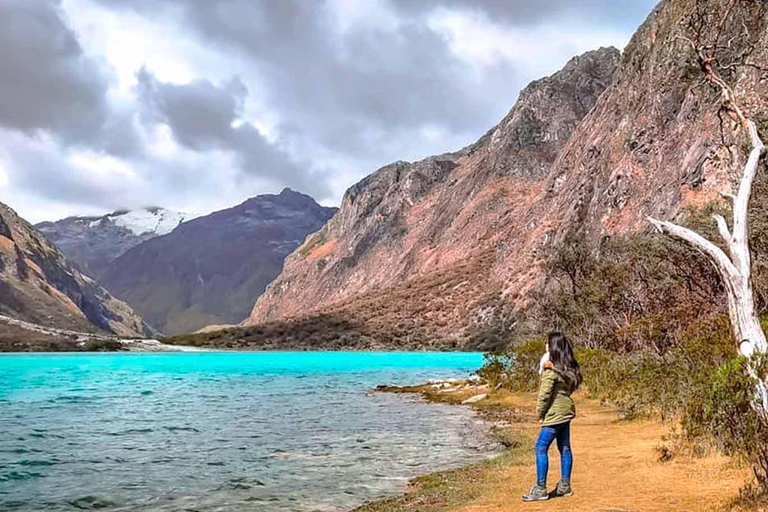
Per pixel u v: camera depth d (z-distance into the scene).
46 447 15.48
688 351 15.32
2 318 115.31
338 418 20.72
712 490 8.11
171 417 21.44
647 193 72.62
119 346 101.00
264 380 42.62
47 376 46.28
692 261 23.75
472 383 31.98
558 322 38.12
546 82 166.50
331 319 115.81
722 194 8.83
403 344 96.44
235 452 14.43
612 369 22.66
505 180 147.38
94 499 10.22
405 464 12.67
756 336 8.06
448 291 110.88
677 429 12.84
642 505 7.61
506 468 11.14
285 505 9.60
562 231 90.19
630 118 86.06
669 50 81.38
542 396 8.34
